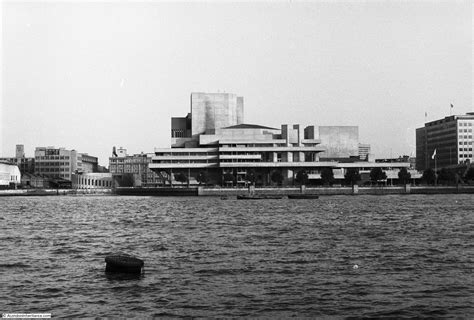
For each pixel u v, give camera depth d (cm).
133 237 7675
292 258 5666
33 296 4162
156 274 4888
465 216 11206
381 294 4144
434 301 3947
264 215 12081
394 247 6406
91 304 3944
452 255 5769
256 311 3753
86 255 5997
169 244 6838
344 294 4150
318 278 4681
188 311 3762
